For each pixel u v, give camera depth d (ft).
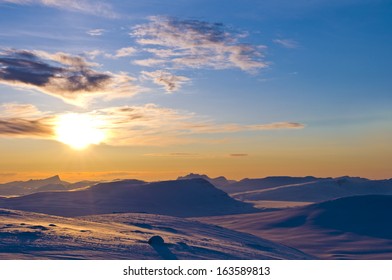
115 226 237.66
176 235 236.63
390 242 411.13
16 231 153.99
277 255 228.63
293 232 504.02
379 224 520.42
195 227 317.63
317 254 327.88
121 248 146.51
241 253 193.26
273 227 555.69
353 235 469.57
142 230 236.63
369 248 367.66
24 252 120.67
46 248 129.70
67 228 185.37
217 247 199.52
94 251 134.10
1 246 125.49
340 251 347.56
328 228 518.78
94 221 268.82
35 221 206.18
